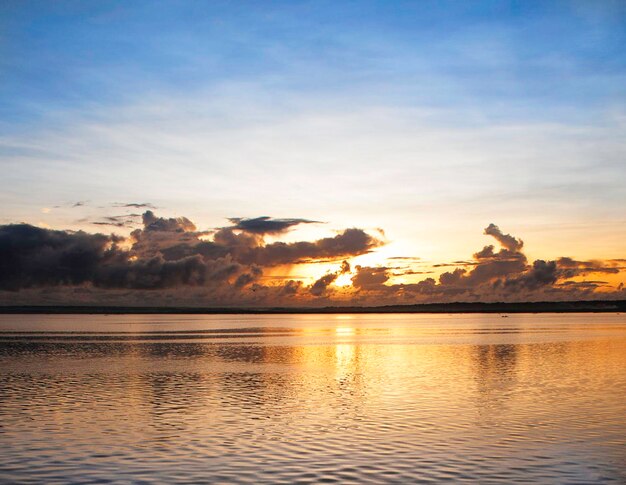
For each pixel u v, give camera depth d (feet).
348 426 109.60
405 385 163.22
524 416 117.80
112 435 102.68
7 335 488.02
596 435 101.55
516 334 467.11
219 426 109.91
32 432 104.99
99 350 307.37
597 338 393.50
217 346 340.18
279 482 77.20
